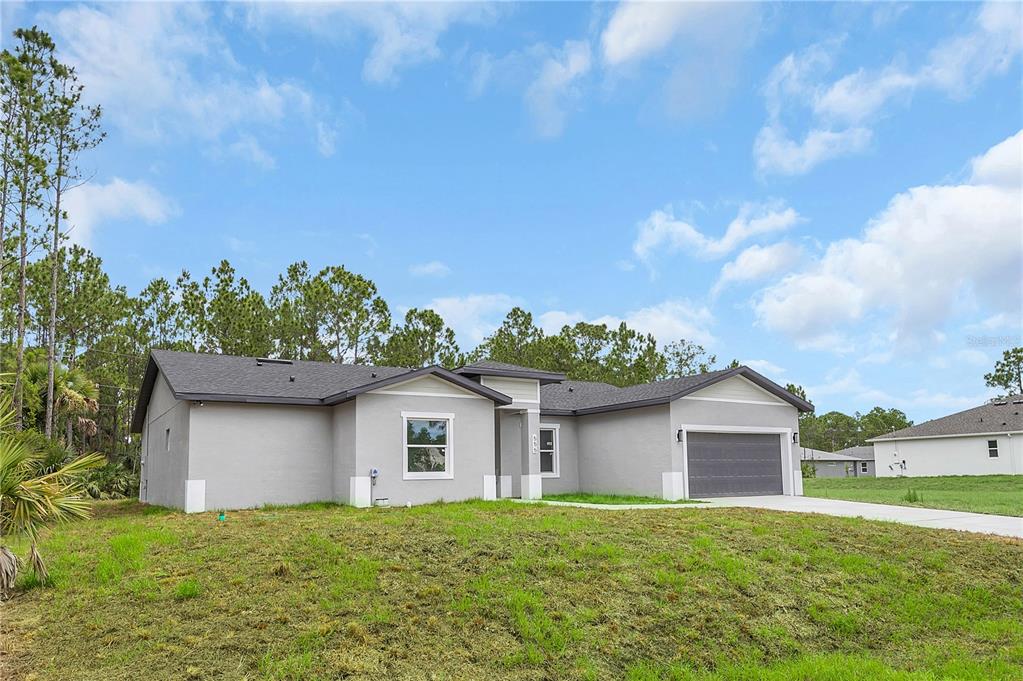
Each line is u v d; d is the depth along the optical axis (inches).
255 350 1246.9
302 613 298.7
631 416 841.5
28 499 303.1
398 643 279.1
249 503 659.4
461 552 385.7
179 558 371.9
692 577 365.7
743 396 848.9
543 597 327.6
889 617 347.9
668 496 780.6
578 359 1622.8
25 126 901.8
